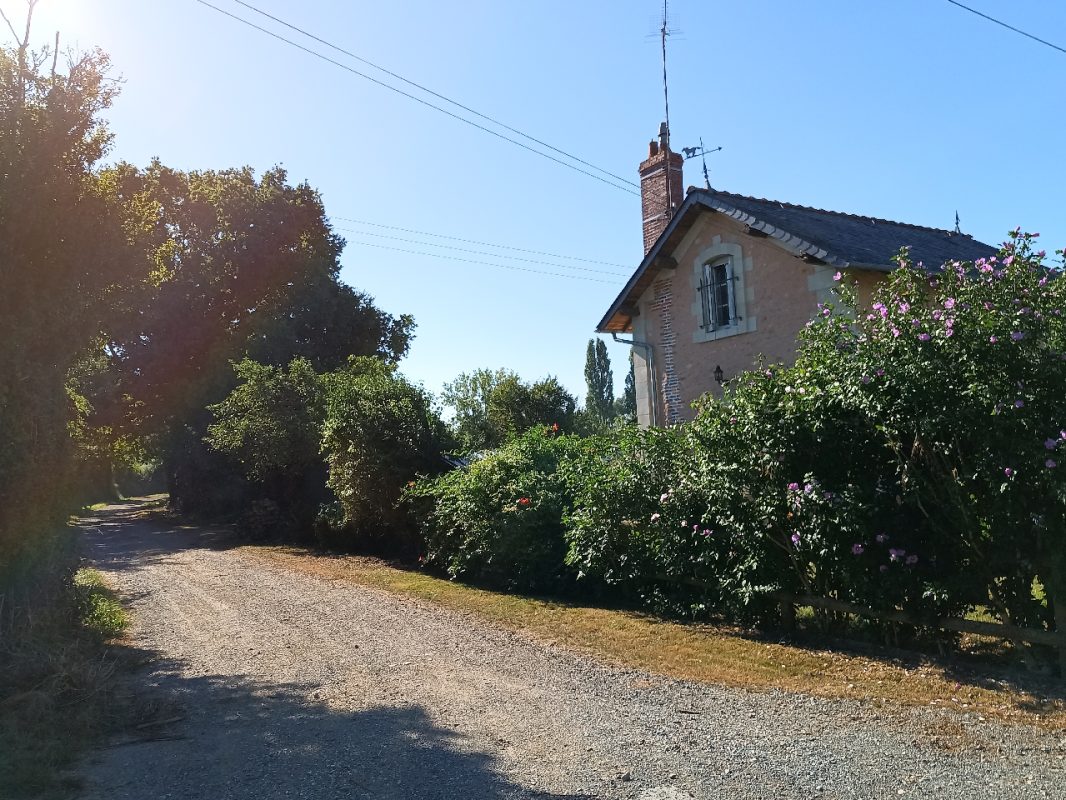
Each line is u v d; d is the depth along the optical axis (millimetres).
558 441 12234
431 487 13250
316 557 15797
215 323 27891
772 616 7875
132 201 8555
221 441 20688
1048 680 5684
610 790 4070
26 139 7121
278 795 4121
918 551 6484
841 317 7188
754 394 7395
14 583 6938
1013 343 5531
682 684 6070
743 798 3932
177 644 8156
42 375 7246
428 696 5945
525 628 8305
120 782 4367
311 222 30516
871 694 5613
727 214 12984
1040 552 5668
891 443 6258
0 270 6918
